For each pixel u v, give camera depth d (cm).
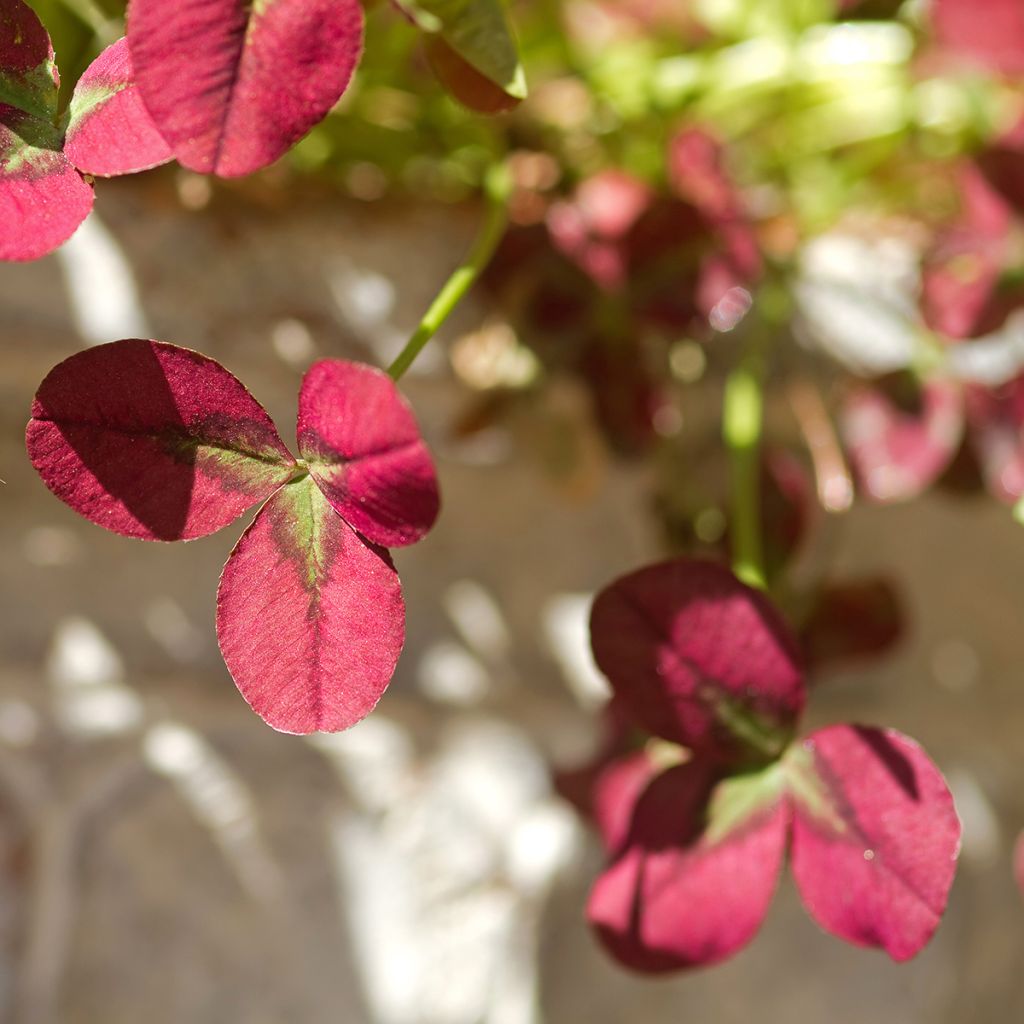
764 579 34
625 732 33
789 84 38
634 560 37
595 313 34
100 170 24
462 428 34
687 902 27
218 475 24
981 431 35
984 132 37
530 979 35
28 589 34
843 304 38
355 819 34
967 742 39
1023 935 39
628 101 38
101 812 34
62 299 33
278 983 34
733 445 33
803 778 27
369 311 34
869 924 27
